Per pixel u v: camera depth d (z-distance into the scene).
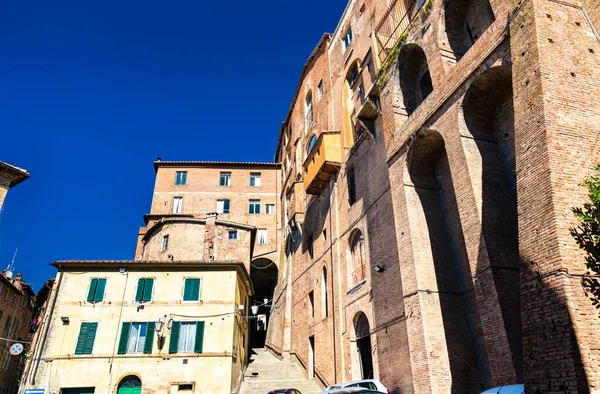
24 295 46.91
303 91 46.97
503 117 15.73
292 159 47.16
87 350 25.22
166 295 27.17
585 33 12.95
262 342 52.41
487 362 15.80
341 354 26.08
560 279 9.70
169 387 24.61
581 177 10.82
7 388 44.12
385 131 21.75
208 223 41.88
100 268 27.64
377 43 28.23
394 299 20.78
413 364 16.88
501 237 14.27
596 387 8.64
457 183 15.59
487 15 17.47
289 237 42.59
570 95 11.73
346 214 28.84
